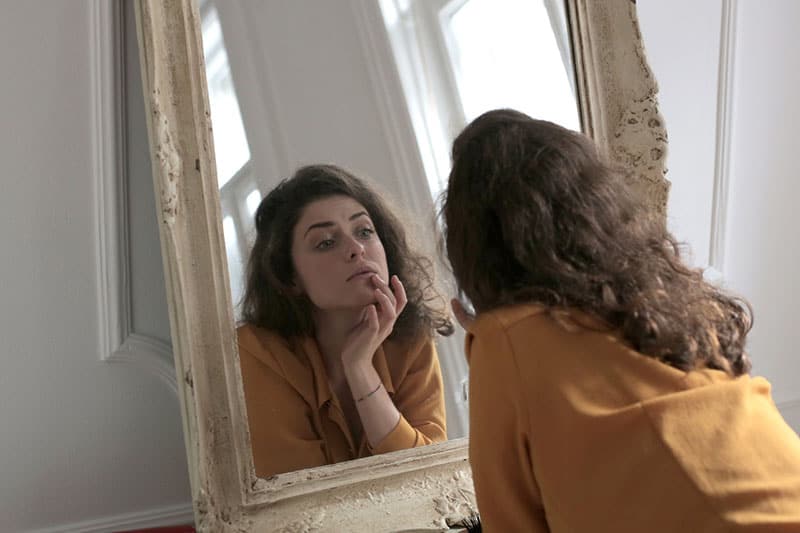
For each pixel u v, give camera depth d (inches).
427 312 53.4
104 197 52.5
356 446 51.0
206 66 48.5
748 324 39.4
